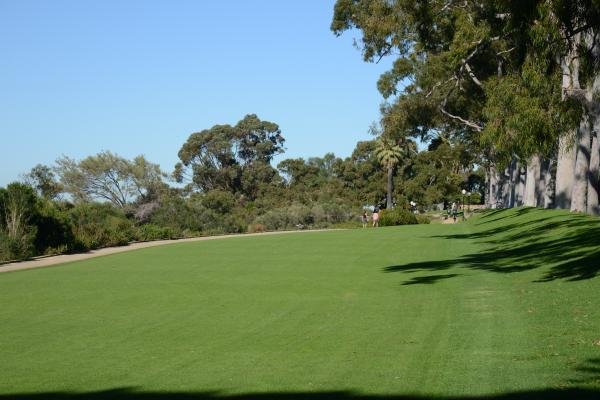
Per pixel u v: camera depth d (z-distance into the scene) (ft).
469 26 98.22
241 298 55.57
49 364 34.14
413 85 145.79
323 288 60.18
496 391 24.27
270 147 365.81
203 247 115.96
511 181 198.29
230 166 350.02
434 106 147.74
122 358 35.01
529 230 100.83
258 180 351.25
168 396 26.99
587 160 108.27
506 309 43.19
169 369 32.12
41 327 44.86
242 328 42.34
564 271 57.62
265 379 29.14
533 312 40.68
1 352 37.27
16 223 102.47
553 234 87.35
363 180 349.20
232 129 358.23
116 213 150.30
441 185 314.14
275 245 115.34
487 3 96.43
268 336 39.37
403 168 339.57
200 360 33.78
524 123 54.90
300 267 78.79
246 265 82.74
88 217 136.87
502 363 28.71
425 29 119.85
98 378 30.86
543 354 29.58
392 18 119.96
